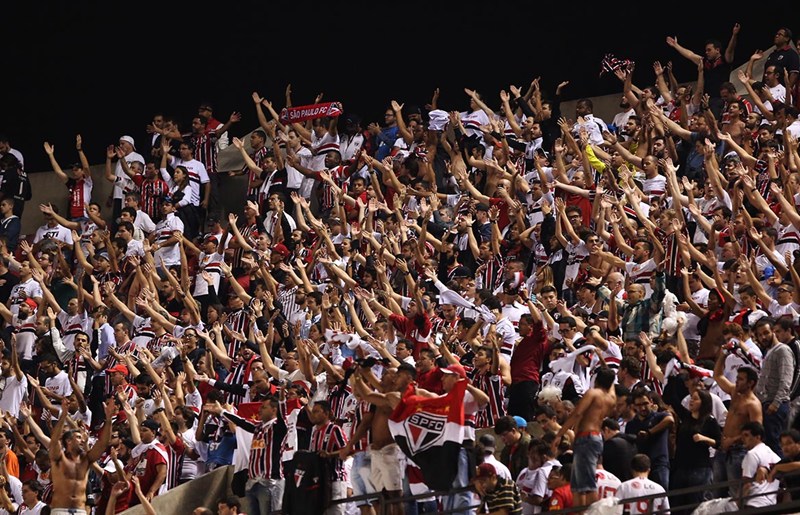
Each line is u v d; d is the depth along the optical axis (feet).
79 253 281.74
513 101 302.66
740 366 177.47
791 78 265.95
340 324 220.23
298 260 246.06
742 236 216.95
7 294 294.25
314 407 182.09
